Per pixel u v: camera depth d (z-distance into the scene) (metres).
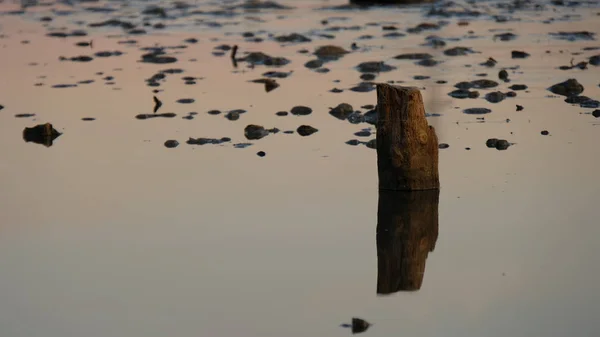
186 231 22.27
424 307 18.28
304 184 25.17
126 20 53.38
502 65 38.59
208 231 22.23
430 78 36.72
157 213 23.44
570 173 25.44
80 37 48.38
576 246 20.88
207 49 44.06
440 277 19.66
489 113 31.52
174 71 39.34
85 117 32.53
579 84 34.03
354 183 25.14
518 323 17.50
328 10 55.62
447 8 54.75
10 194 25.11
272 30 48.75
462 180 25.19
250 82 37.00
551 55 40.28
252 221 22.75
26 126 31.59
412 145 24.03
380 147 24.45
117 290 19.23
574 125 29.80
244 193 24.62
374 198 24.03
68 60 42.41
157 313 18.17
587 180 24.84
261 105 33.34
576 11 52.56
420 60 39.84
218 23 51.50
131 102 34.34
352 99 33.69
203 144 28.97
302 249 21.09
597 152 27.08
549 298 18.47
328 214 23.11
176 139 29.58
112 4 60.47
